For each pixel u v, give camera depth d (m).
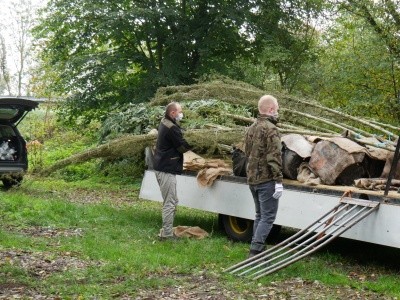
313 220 6.98
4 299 4.93
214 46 17.06
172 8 16.89
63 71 17.55
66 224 8.70
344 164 7.03
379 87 15.49
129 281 5.66
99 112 18.16
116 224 8.95
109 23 16.33
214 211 8.33
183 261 6.61
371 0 15.11
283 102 9.39
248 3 17.77
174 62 16.98
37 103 12.17
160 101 10.56
